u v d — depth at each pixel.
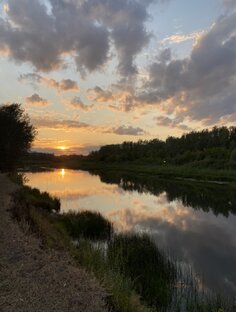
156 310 7.56
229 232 17.38
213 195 33.72
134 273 9.54
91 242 12.79
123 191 37.22
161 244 14.40
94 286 6.00
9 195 16.48
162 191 37.59
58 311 4.86
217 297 7.90
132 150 143.38
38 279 6.03
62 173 76.25
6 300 5.09
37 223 11.43
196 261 11.95
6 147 33.84
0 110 34.91
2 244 8.06
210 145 105.12
